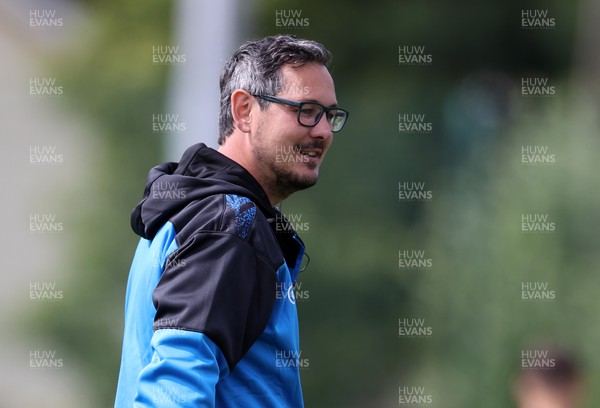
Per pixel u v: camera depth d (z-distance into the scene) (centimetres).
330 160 5534
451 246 3075
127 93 5575
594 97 4666
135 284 882
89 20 6088
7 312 5047
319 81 897
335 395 5131
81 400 4950
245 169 884
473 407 2773
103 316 5006
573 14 6388
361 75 6238
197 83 3647
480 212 3033
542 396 1530
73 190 5312
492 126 5966
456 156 5838
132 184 5328
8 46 5738
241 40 3672
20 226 5316
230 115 920
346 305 5181
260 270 812
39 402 4922
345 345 5128
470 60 6400
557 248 2694
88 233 5166
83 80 5688
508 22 6431
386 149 5647
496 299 2747
